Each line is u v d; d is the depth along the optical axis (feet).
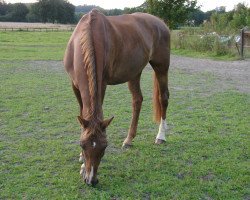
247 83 34.14
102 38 12.21
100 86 11.61
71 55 13.17
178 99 26.71
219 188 12.55
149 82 34.17
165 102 17.25
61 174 13.30
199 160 14.97
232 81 35.19
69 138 17.62
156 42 16.57
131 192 12.08
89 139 10.56
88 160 10.87
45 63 47.06
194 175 13.52
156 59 16.89
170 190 12.30
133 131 16.57
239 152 15.87
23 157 15.05
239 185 12.73
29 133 18.30
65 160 14.66
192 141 17.34
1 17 260.62
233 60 53.98
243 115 22.24
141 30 15.48
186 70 42.70
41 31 146.30
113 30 13.46
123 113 22.43
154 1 78.69
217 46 59.57
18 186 12.40
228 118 21.61
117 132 18.69
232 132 18.79
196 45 65.16
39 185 12.50
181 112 22.89
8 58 51.11
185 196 11.87
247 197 12.05
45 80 33.65
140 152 15.78
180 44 69.05
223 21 89.81
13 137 17.62
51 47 74.13
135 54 14.69
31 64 45.57
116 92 29.07
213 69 43.88
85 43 11.66
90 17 12.63
